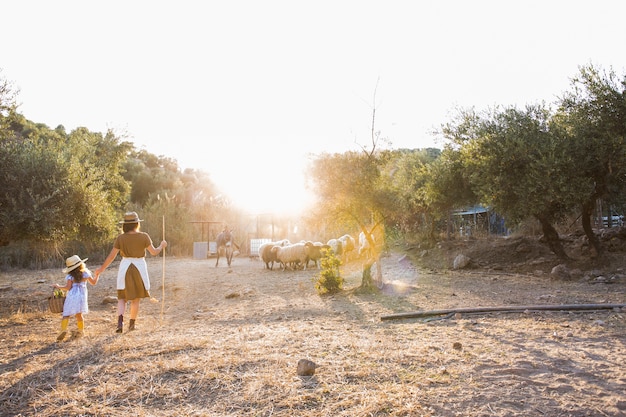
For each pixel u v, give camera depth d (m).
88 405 3.79
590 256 14.24
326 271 11.03
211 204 34.97
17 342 6.61
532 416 3.30
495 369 4.34
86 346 5.95
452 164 17.39
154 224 30.58
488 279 12.63
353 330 6.46
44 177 10.43
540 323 6.57
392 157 11.43
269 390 3.93
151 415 3.55
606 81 12.15
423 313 7.42
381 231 12.07
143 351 5.34
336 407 3.56
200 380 4.23
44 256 22.86
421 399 3.64
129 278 6.91
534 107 14.18
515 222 14.07
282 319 7.76
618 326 6.22
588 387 3.84
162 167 56.88
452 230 24.36
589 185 12.04
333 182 11.00
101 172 13.00
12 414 3.70
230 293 11.02
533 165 12.26
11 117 10.88
